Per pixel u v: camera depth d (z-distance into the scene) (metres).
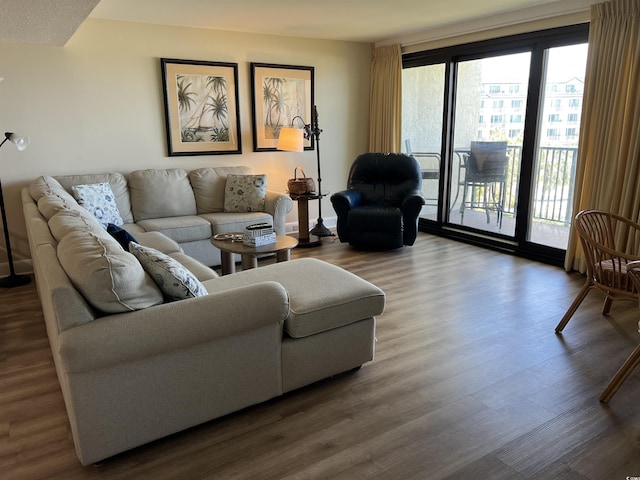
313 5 4.00
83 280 1.73
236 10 4.12
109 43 4.44
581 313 3.33
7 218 4.23
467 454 1.92
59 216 2.45
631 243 3.72
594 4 3.77
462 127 5.43
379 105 6.04
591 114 3.91
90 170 4.56
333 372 2.46
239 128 5.29
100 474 1.84
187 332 1.86
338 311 2.36
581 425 2.10
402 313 3.36
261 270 2.79
